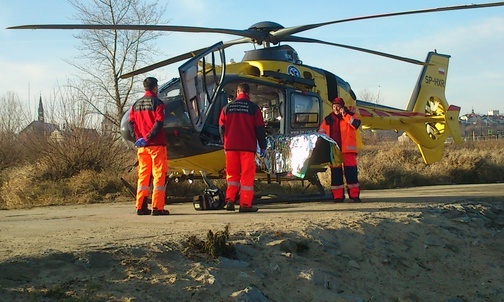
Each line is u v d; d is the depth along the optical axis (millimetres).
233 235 5277
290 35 11023
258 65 10164
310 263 5094
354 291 4895
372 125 13680
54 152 14234
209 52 8578
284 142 8898
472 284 5867
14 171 14688
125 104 22406
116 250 4410
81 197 11867
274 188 13359
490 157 21938
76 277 3893
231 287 4234
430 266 6012
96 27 8812
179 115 8680
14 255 4090
